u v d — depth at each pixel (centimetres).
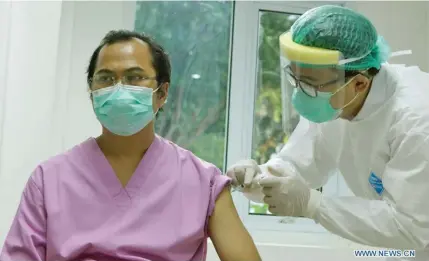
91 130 198
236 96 226
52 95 180
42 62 180
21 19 178
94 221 116
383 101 145
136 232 115
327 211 137
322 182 180
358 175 163
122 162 125
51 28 182
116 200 119
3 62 172
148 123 126
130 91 121
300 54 134
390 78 147
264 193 142
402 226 129
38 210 117
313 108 143
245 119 227
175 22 228
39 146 177
